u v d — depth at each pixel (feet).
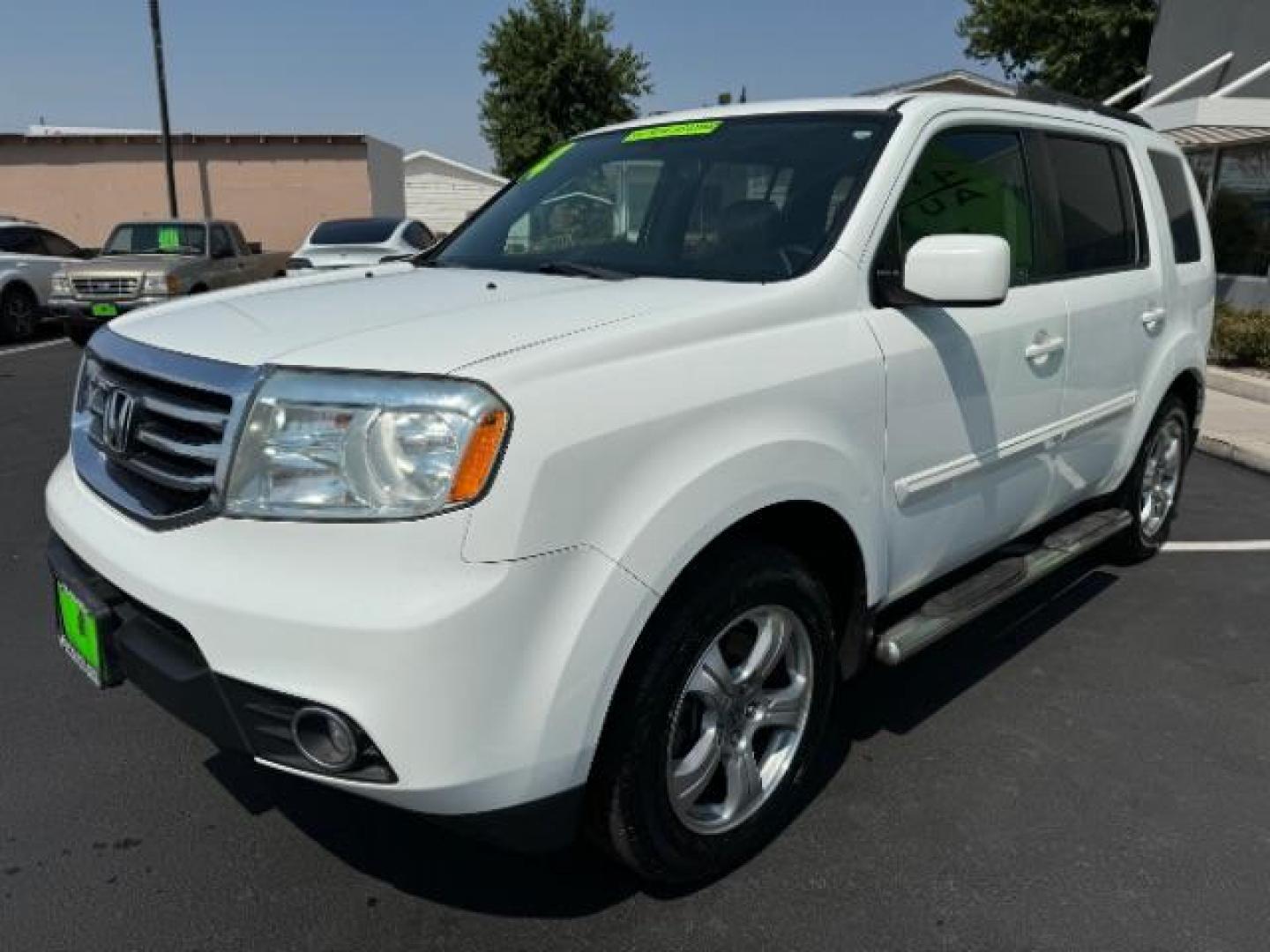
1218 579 15.62
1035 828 9.28
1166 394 14.84
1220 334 34.14
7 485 19.97
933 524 9.88
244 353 7.10
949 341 9.59
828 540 9.03
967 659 12.76
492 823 6.82
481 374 6.46
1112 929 7.97
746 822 8.51
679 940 7.84
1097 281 12.35
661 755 7.55
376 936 7.86
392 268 11.14
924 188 9.87
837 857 8.84
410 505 6.33
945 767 10.27
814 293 8.57
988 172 10.79
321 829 9.16
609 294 8.27
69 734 10.71
